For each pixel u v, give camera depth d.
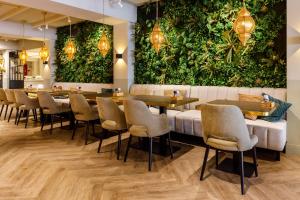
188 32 6.04
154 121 3.49
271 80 4.98
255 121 4.04
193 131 4.59
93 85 8.27
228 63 5.45
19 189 2.91
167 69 6.52
